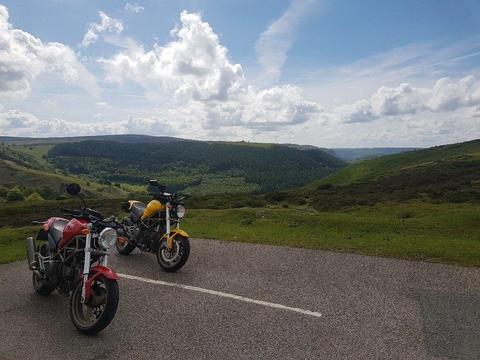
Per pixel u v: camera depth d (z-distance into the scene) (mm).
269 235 11938
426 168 106562
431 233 13070
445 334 5246
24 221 34812
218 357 4750
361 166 163875
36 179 156125
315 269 8195
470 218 15195
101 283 5469
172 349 4953
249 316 5898
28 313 6156
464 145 161625
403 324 5562
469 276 7492
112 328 5562
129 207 9367
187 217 17781
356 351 4855
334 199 45781
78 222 5996
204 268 8352
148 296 6754
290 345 5020
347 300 6473
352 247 9828
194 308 6219
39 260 6574
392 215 30844
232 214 17625
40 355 4836
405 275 7672
